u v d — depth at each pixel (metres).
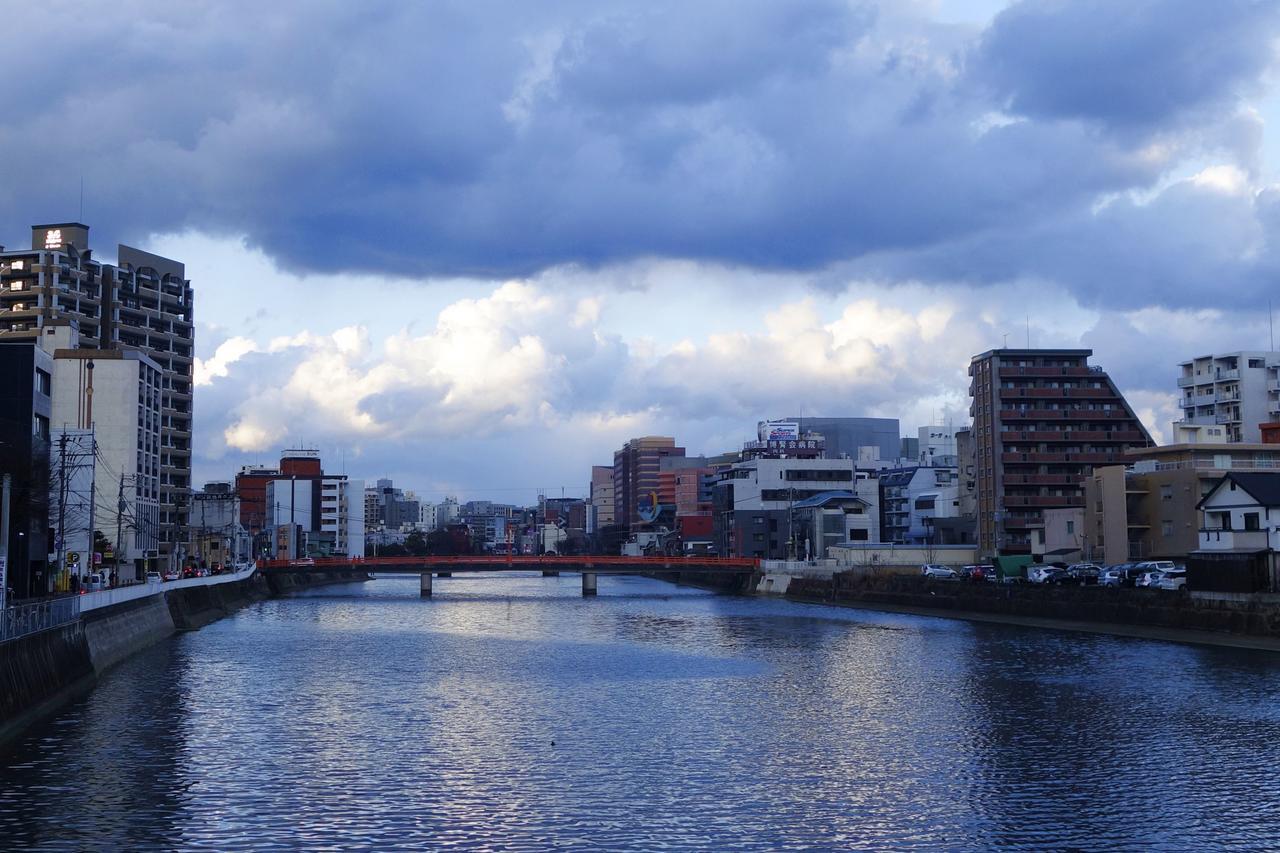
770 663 93.50
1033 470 179.62
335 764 53.59
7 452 104.12
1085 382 181.75
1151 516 142.25
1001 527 177.62
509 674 87.44
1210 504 118.38
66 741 58.56
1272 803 46.00
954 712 67.19
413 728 63.19
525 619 147.38
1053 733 60.25
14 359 109.88
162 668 90.31
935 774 51.25
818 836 42.00
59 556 116.75
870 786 49.19
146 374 184.62
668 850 40.38
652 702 72.62
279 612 163.00
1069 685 76.50
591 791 48.47
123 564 163.88
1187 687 74.56
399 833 42.25
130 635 98.75
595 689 78.81
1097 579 129.38
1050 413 179.88
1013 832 42.38
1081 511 152.75
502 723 64.81
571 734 61.34
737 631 125.00
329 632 126.38
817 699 73.19
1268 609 92.56
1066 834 42.16
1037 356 182.00
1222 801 46.34
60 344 182.38
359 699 74.00
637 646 109.56
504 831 42.50
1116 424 181.25
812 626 130.50
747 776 51.12
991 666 87.81
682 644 111.12
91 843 40.94
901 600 155.12
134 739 59.28
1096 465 179.75
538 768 52.78
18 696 61.22
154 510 192.12
